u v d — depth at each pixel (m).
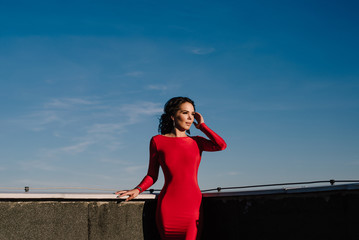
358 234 2.43
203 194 3.28
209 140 3.31
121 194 2.98
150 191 3.44
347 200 2.50
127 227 3.05
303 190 2.69
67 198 2.68
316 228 2.63
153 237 3.26
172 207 3.00
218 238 3.16
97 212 2.87
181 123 3.30
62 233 2.66
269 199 2.89
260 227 2.91
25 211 2.51
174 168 3.10
